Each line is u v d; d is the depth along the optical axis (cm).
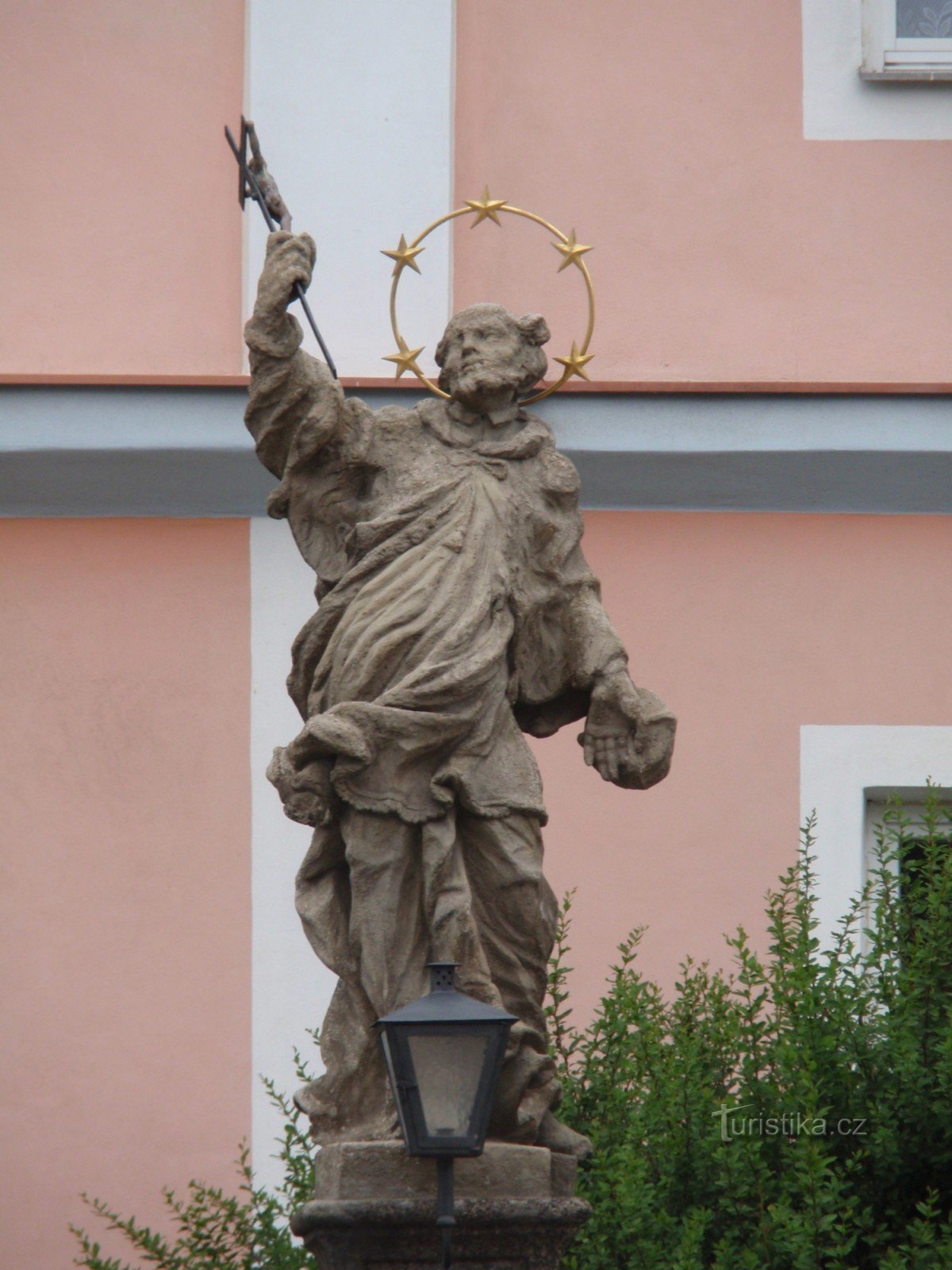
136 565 2633
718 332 2719
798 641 2611
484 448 1673
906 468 2603
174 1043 2484
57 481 2617
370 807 1559
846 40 2780
